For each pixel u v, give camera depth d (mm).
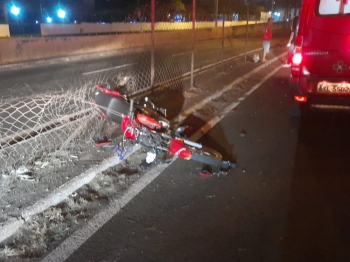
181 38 26531
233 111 6961
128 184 3947
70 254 2852
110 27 26812
